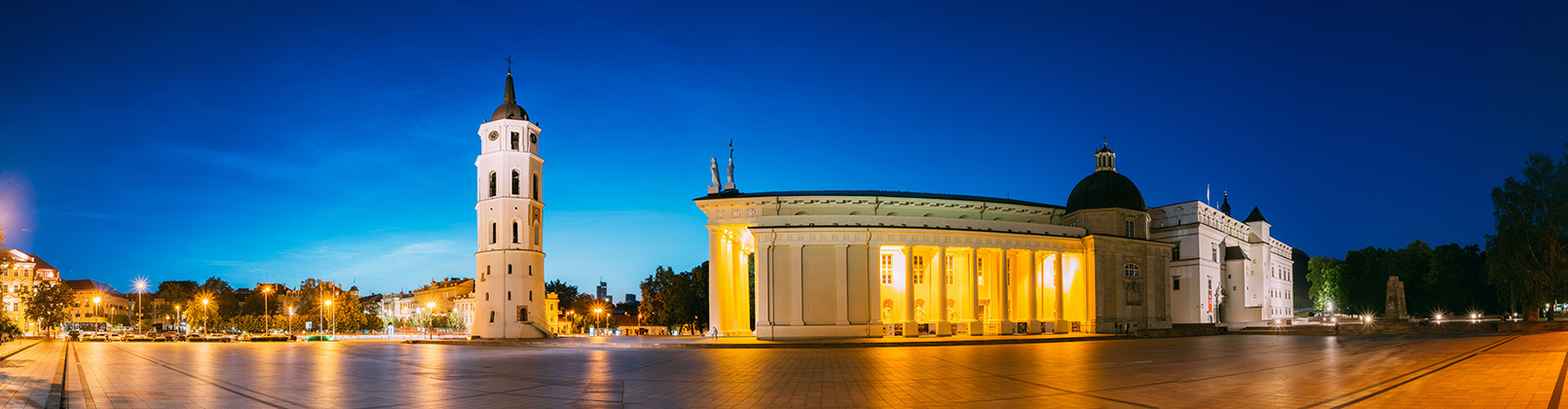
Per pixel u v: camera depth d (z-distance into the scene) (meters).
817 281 69.38
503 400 24.19
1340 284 143.38
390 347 67.56
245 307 176.12
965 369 33.97
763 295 68.81
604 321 185.50
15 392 25.44
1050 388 26.16
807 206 76.25
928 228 71.31
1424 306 135.12
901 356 43.94
